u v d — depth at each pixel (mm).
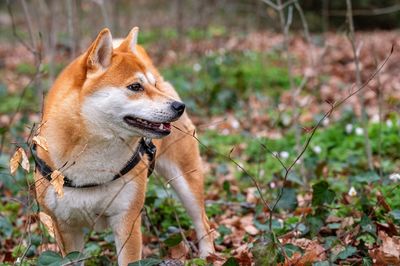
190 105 10266
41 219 4238
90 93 4500
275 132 9445
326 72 13938
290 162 7766
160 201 6238
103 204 4641
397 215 5113
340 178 7148
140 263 4355
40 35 6629
